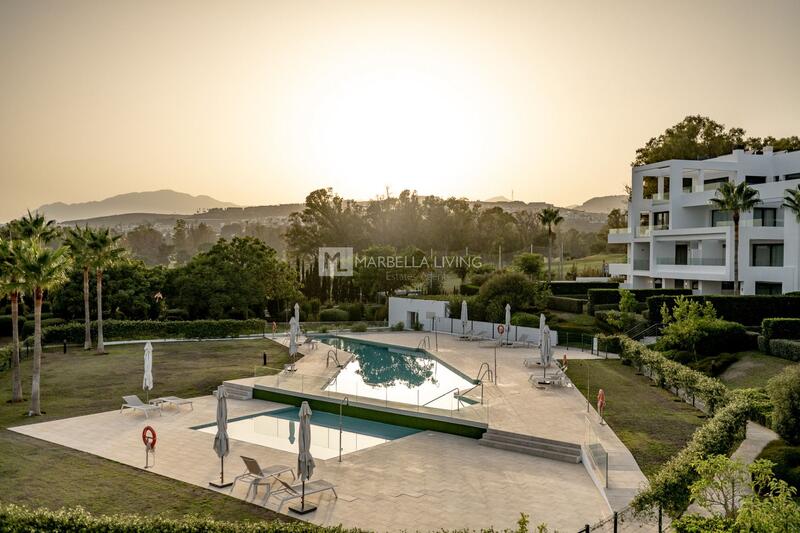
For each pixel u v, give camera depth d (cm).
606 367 3428
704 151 7956
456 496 1645
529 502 1598
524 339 4447
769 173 5597
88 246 4156
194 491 1667
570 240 15938
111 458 1956
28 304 5856
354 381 3198
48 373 3469
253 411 2712
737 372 2970
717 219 5275
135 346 4506
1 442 2130
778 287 4500
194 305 5741
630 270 5941
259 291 5959
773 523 975
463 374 3325
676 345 3425
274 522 1269
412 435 2319
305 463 1557
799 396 1788
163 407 2698
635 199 5891
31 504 1545
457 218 11875
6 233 4450
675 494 1294
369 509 1551
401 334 5153
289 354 4062
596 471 1725
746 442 1930
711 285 4959
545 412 2427
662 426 2183
